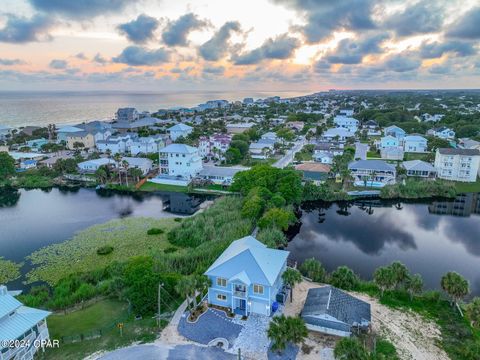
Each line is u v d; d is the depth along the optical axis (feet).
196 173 320.91
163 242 189.88
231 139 440.86
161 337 107.14
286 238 193.26
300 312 117.08
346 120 597.93
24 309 102.12
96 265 165.58
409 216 234.17
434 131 504.43
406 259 170.71
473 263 166.30
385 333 110.22
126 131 545.85
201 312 119.03
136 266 129.08
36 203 263.49
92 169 337.72
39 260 171.83
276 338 95.66
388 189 267.59
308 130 558.56
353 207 256.11
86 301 130.62
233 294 117.60
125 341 105.60
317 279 142.72
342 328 107.04
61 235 201.57
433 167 310.65
